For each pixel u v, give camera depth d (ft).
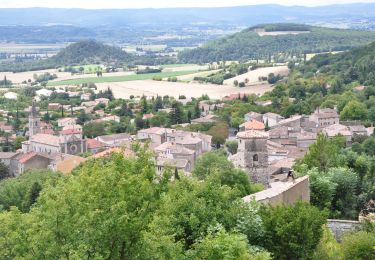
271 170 643.04
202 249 225.56
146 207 208.44
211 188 274.77
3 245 228.84
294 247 261.85
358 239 307.78
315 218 278.46
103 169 222.48
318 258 281.54
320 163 491.31
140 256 198.80
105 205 201.36
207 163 568.41
